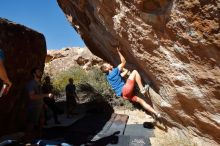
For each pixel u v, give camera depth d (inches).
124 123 377.7
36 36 364.8
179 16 154.3
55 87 661.9
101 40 371.6
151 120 400.8
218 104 165.3
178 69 186.5
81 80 713.6
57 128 342.0
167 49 186.4
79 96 579.2
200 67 162.4
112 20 247.4
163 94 235.9
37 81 257.3
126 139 289.6
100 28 322.3
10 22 316.2
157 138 282.7
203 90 170.7
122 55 299.3
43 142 224.4
